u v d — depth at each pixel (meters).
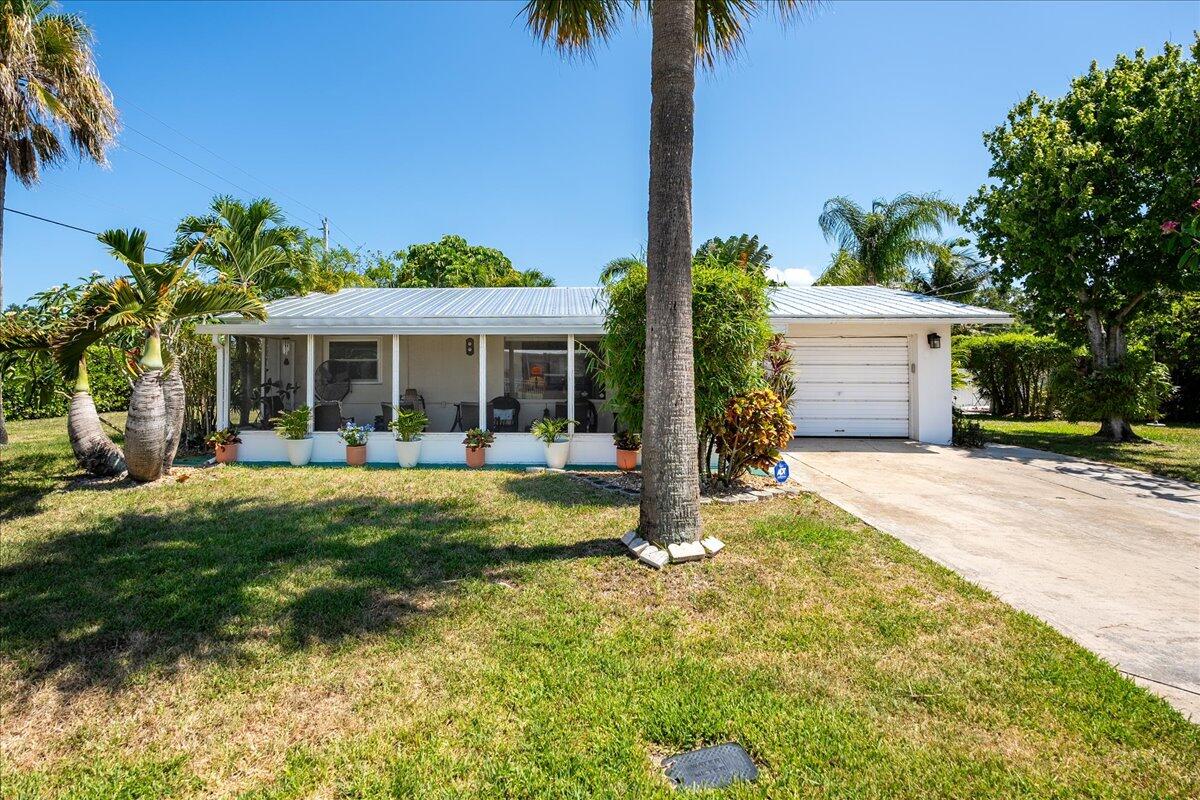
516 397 12.38
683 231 5.00
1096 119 12.88
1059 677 3.14
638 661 3.34
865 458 10.95
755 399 7.64
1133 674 3.23
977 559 5.16
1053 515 6.73
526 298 13.22
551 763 2.49
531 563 4.90
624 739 2.65
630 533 5.38
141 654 3.44
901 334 13.52
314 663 3.34
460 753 2.57
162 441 8.20
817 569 4.78
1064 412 13.93
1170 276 11.81
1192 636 3.69
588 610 4.02
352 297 13.35
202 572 4.71
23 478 8.55
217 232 10.30
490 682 3.13
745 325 7.21
